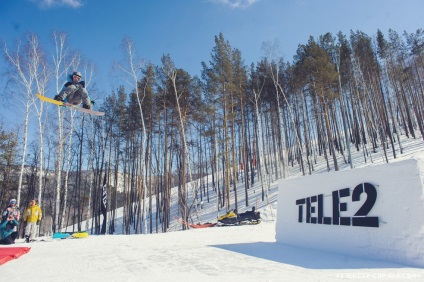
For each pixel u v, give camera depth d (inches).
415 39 1118.4
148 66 918.4
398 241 160.2
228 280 134.9
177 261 189.6
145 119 963.3
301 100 1118.4
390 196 169.6
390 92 1268.5
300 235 242.7
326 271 146.3
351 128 1270.9
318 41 1067.3
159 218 1047.0
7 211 347.6
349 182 200.1
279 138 1159.0
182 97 903.7
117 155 1068.5
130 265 180.4
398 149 1005.8
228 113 901.8
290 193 265.3
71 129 795.4
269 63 1015.6
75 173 1067.3
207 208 1061.8
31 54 689.0
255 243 278.7
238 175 1357.0
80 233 419.8
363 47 1073.5
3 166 941.8
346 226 195.6
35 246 304.8
